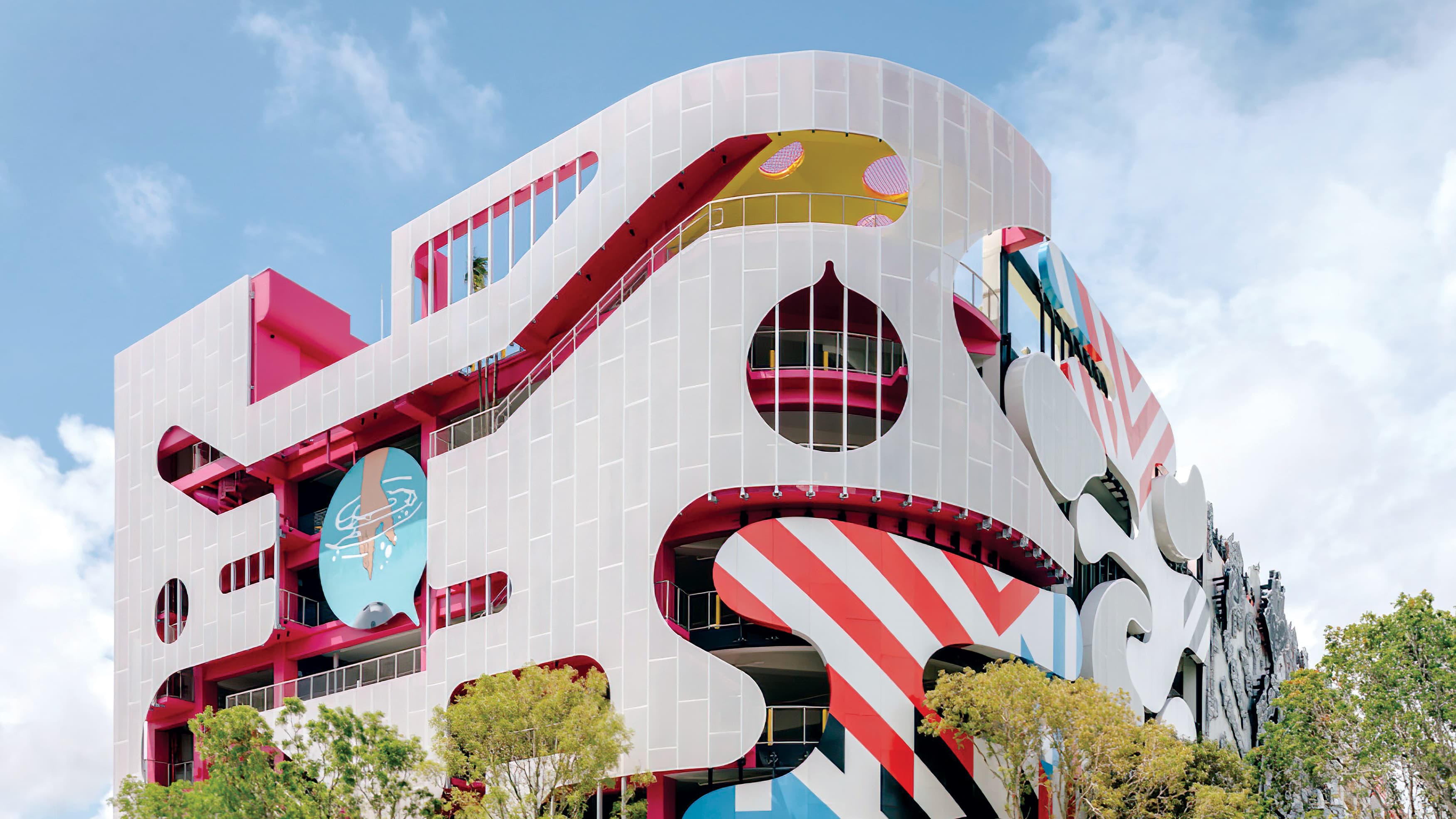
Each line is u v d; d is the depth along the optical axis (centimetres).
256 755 3650
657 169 4700
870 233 4491
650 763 4175
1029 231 5219
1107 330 6412
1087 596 5597
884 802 4075
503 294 5100
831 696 4144
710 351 4394
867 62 4634
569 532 4569
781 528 4256
